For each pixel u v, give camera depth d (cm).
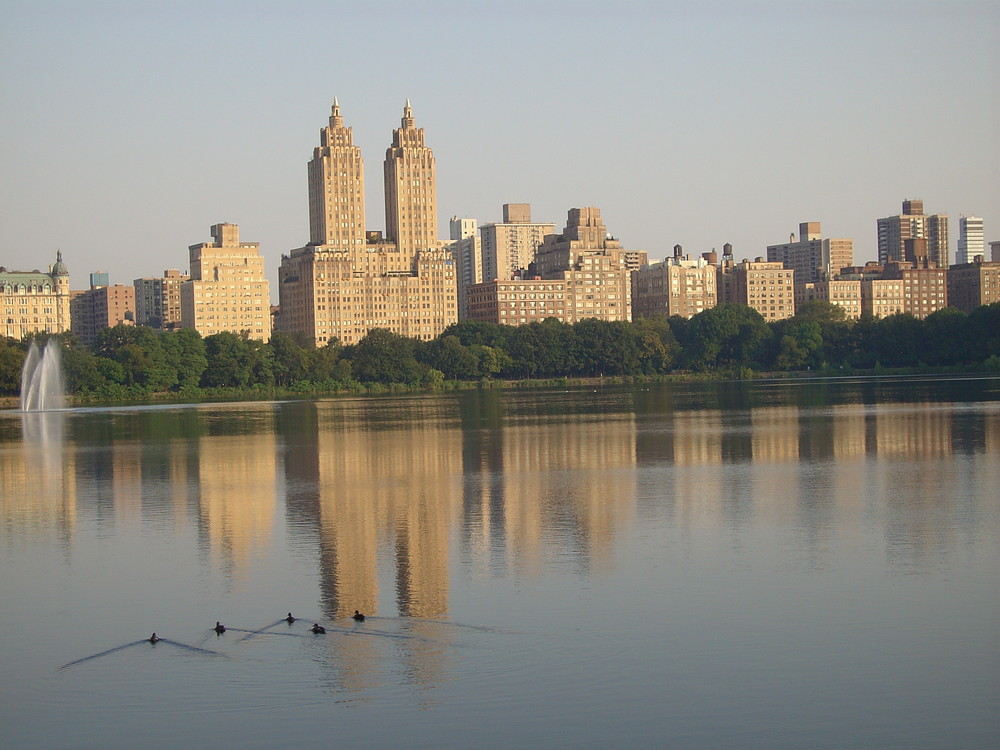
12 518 10844
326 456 15825
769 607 7262
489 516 10444
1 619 7281
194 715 5766
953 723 5609
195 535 9788
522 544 9150
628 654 6450
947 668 6219
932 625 6869
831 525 9700
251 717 5734
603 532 9588
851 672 6188
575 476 13112
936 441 15938
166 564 8675
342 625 6994
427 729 5588
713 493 11562
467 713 5744
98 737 5566
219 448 17438
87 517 10838
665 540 9212
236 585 7981
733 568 8231
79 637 6888
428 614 7181
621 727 5603
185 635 6875
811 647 6544
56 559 8938
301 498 11775
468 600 7481
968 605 7238
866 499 10975
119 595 7794
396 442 17825
